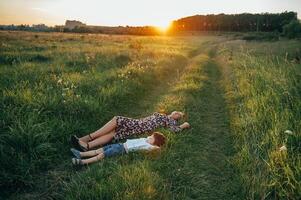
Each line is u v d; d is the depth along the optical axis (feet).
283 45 123.95
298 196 14.42
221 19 522.06
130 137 23.26
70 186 15.72
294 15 412.98
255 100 29.27
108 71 44.65
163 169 18.35
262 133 21.47
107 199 14.32
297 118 21.95
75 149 20.04
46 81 32.19
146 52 82.07
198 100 35.83
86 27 361.92
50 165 18.33
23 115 21.90
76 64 49.67
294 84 30.14
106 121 26.58
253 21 460.14
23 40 111.24
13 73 35.99
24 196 15.49
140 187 14.97
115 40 154.81
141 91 38.42
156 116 24.64
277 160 17.28
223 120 29.53
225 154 21.75
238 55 84.84
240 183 17.04
